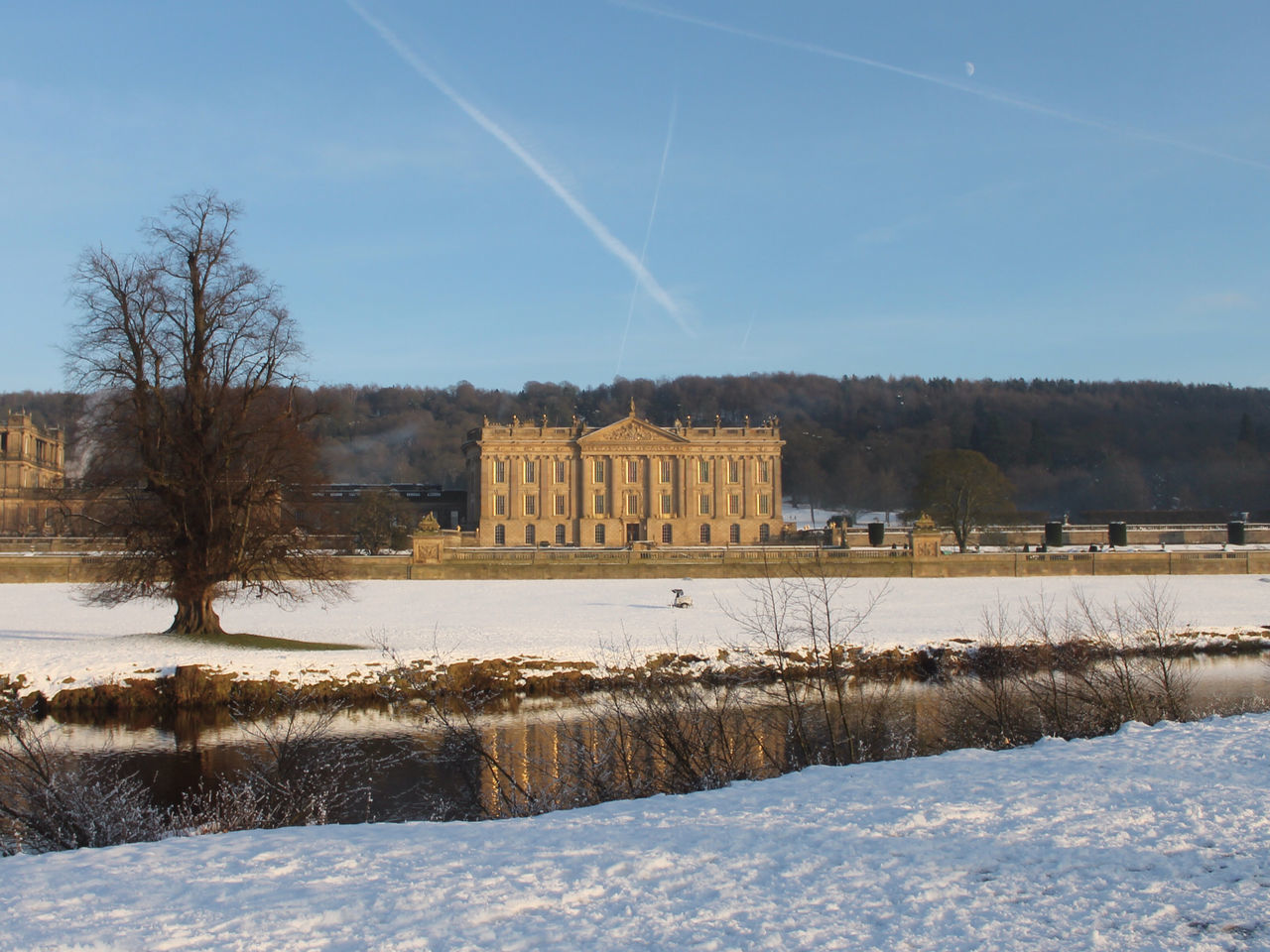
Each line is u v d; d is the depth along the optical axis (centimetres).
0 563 7681
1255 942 933
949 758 1814
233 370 4016
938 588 7156
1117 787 1498
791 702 2416
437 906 1045
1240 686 3772
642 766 2155
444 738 2541
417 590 7225
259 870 1196
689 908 1034
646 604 6250
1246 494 19075
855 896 1063
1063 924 980
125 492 4038
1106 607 5947
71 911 1048
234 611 5681
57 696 3459
